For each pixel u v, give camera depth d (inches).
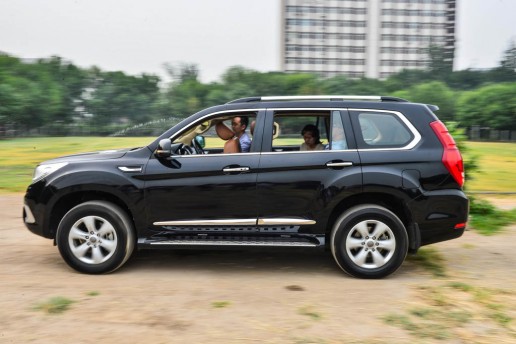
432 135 188.2
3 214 319.3
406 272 201.3
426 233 186.5
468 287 180.9
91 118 5275.6
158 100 5324.8
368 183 183.6
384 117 191.2
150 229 191.9
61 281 184.9
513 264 213.9
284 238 190.4
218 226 190.1
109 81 5442.9
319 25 6653.5
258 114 195.3
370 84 5723.4
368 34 6732.3
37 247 236.2
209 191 188.1
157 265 208.7
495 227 280.8
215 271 201.2
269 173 187.3
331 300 167.3
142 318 150.3
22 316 150.6
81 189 189.5
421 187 183.8
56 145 1760.6
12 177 538.3
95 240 191.0
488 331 143.5
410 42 6796.3
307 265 210.7
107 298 166.7
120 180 189.0
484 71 6594.5
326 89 5506.9
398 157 185.3
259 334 139.8
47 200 191.6
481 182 557.9
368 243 186.9
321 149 204.1
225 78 5605.3
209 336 138.4
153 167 189.9
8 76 4613.7
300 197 187.0
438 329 144.0
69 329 142.1
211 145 220.7
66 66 5378.9
